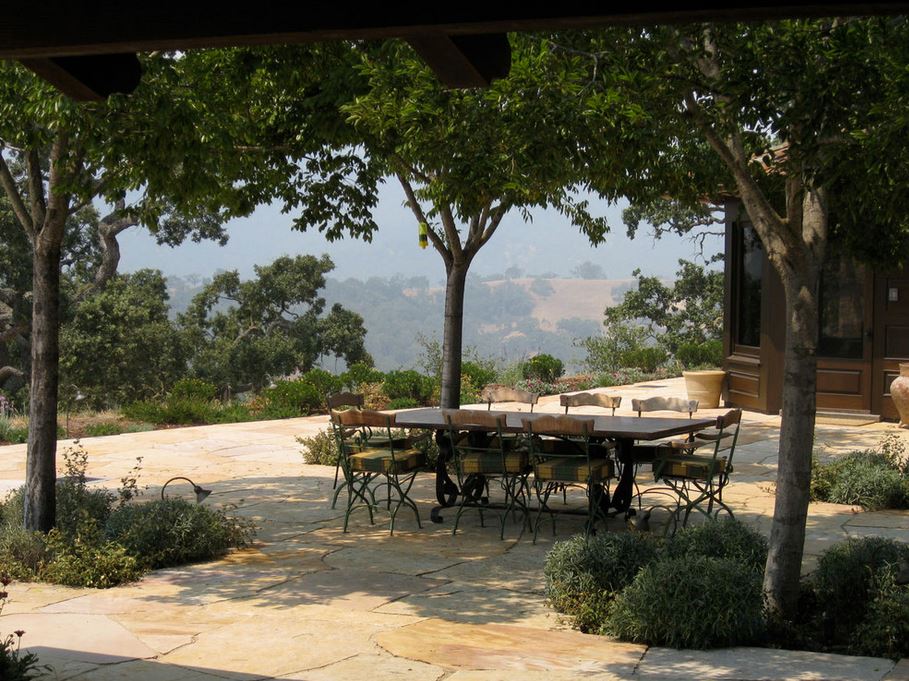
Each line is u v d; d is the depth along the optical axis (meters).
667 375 23.98
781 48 4.83
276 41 2.62
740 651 5.06
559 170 5.59
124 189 7.06
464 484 8.59
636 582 5.52
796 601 5.70
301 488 10.36
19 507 8.08
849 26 4.91
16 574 6.82
